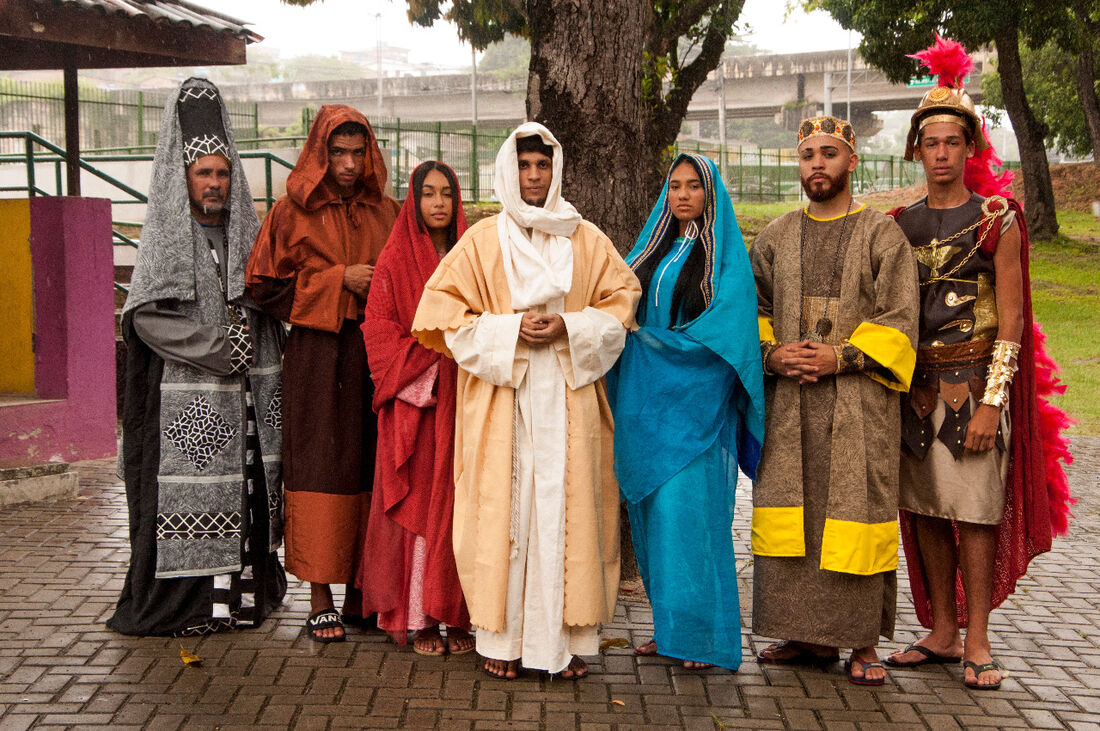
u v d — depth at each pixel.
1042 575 5.27
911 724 3.51
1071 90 25.83
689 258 3.89
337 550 4.12
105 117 17.38
